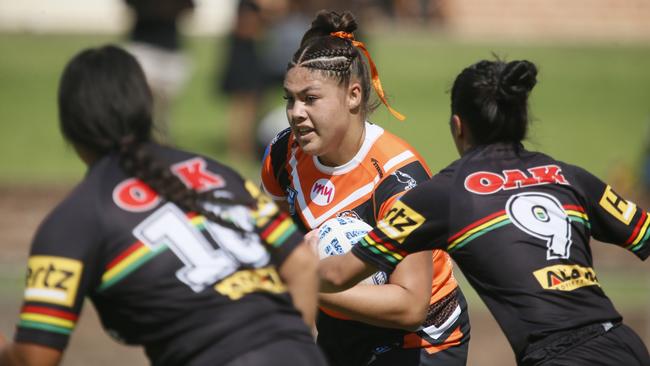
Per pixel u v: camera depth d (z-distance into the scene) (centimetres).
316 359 1015
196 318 984
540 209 1247
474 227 1229
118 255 979
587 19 10150
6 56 6975
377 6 9681
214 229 1012
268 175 1485
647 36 9812
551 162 1306
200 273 991
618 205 1312
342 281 1257
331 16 1358
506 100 1289
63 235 971
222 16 8719
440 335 1420
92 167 1019
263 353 984
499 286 1223
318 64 1313
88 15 9012
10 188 3731
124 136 1014
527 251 1223
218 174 1051
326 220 1395
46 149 4538
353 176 1374
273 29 4422
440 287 1415
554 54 7744
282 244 1046
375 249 1243
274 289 1027
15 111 5362
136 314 984
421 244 1244
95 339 2548
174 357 986
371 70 1373
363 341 1428
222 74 4384
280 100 5109
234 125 4406
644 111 5741
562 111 5672
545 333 1198
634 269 3048
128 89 1015
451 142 4731
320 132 1328
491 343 2569
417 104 5669
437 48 7856
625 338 1219
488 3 10281
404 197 1259
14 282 2753
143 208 994
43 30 8550
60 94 1017
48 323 952
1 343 1025
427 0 9919
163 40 3884
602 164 4441
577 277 1230
